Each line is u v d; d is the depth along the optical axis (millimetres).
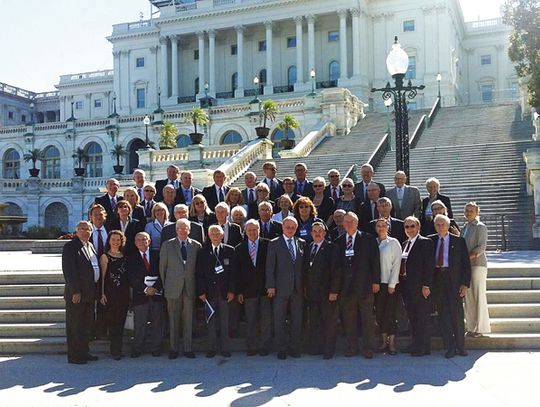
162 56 68375
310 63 61625
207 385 7062
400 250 8508
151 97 71500
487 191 18859
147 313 8648
